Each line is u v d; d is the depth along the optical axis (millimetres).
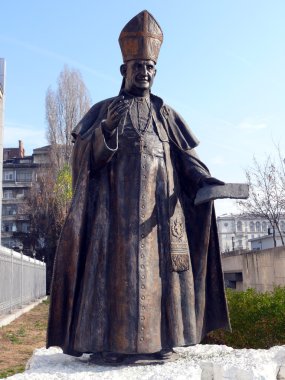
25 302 27750
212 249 5984
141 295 5309
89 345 5328
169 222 5625
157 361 5402
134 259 5375
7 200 72000
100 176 5715
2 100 33125
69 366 5383
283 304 8664
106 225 5570
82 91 49406
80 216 5516
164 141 5832
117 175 5609
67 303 5508
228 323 5902
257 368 4965
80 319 5410
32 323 19406
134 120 5738
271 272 15859
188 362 5371
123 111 5438
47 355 6094
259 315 8641
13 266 23266
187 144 5984
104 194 5633
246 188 5547
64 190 47531
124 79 5992
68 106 48750
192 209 5973
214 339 9141
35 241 48344
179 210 5746
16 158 77625
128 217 5492
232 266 20719
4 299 20844
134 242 5422
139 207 5504
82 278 5570
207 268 6012
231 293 10891
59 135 48656
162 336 5414
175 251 5570
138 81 5785
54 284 5484
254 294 10312
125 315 5277
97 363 5484
